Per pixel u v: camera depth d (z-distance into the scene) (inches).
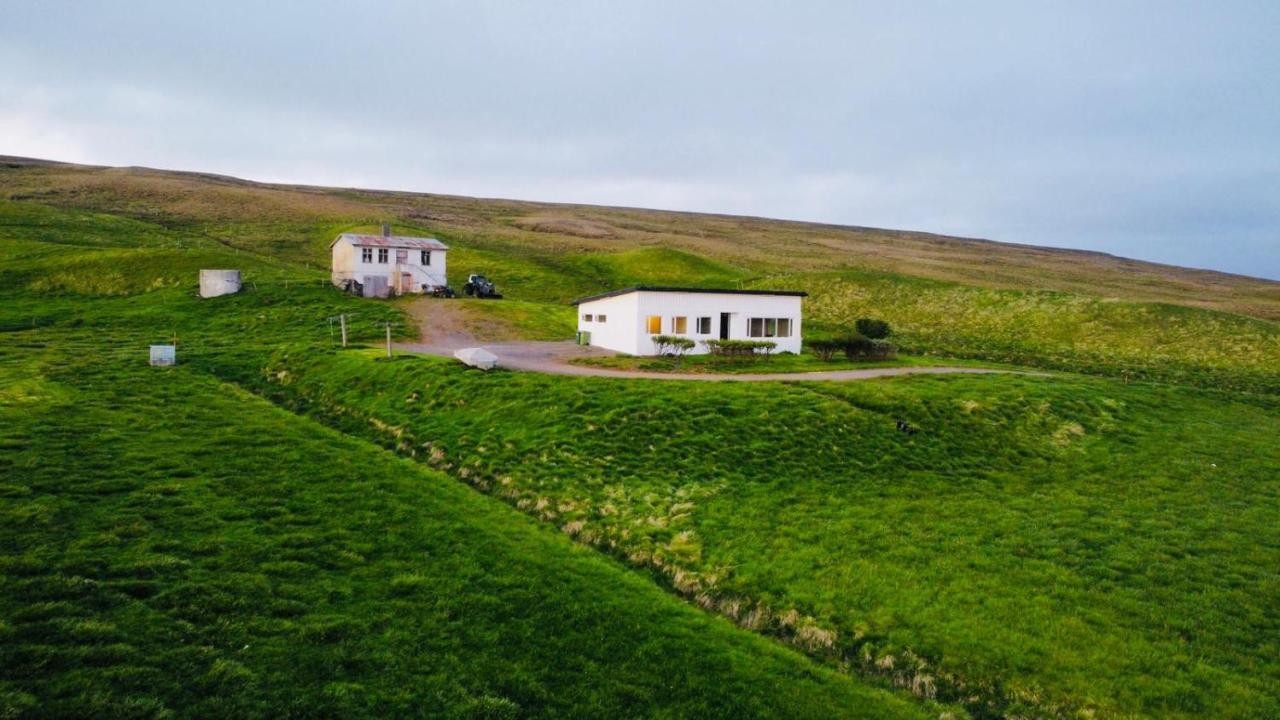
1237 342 2394.2
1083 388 1469.0
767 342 1747.0
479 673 478.9
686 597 656.4
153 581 540.7
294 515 707.4
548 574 640.4
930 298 3260.3
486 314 2349.9
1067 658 557.0
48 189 5201.8
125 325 1985.7
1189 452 1126.4
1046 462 1059.3
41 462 788.0
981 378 1509.6
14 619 466.3
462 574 618.2
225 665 444.8
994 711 509.7
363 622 520.1
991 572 692.1
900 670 551.2
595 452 968.9
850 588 655.8
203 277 2378.2
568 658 511.8
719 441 1019.3
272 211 5221.5
